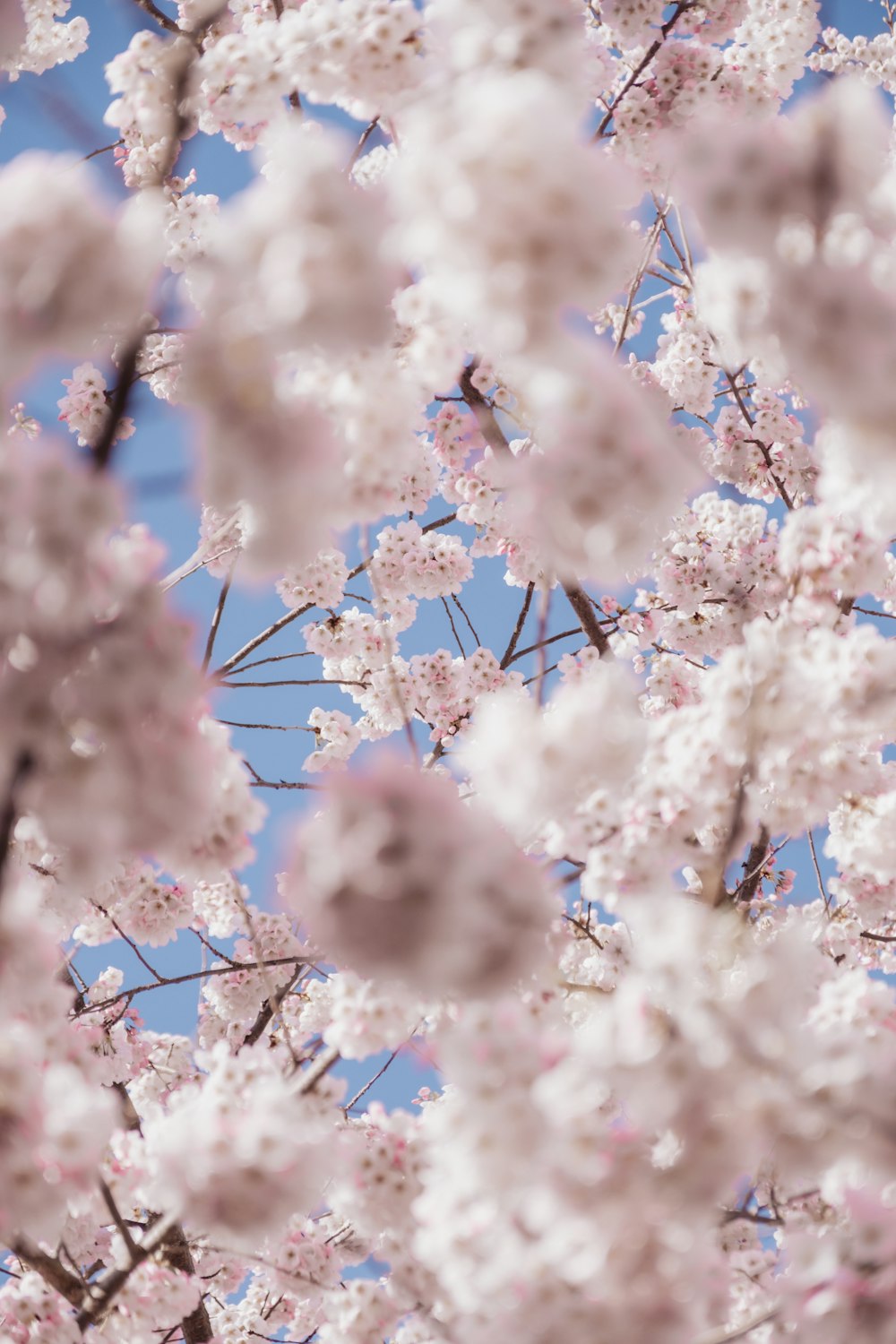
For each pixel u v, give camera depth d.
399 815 1.75
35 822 2.35
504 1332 2.45
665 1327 2.38
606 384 1.88
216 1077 2.96
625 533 1.99
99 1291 3.41
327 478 1.98
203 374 1.90
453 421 6.59
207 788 2.07
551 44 2.41
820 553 3.48
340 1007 3.31
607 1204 2.28
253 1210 2.71
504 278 1.69
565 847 3.10
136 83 3.99
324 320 1.82
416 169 1.67
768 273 1.90
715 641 7.33
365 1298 4.06
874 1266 2.54
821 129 1.88
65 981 6.45
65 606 1.86
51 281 1.76
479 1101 2.33
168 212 5.75
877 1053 2.36
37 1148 2.40
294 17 3.76
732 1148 2.26
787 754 3.14
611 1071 2.24
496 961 1.86
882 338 1.87
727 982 2.50
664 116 5.51
